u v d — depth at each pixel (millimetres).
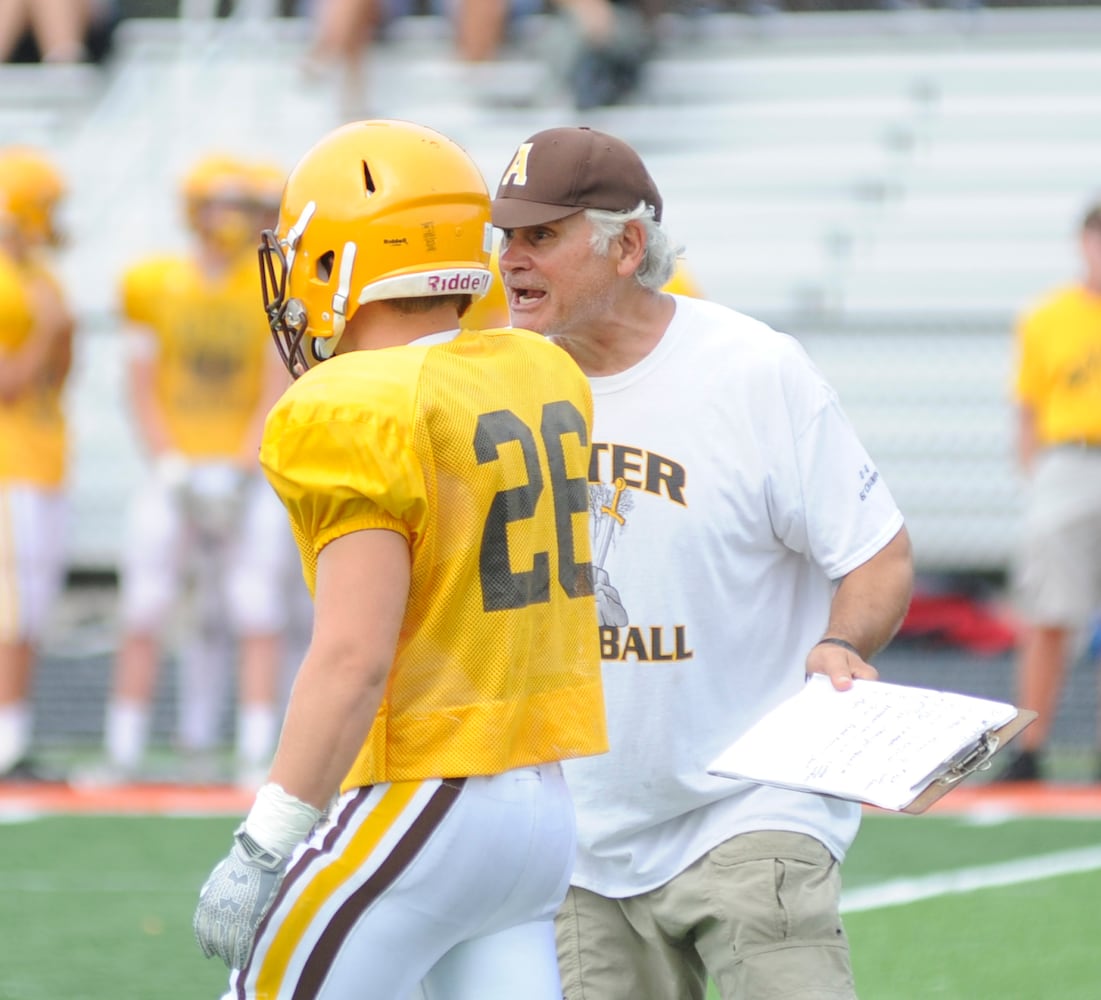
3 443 28875
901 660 36938
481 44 48656
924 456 44344
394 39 49844
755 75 49188
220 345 29266
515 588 10219
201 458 29422
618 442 12219
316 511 9742
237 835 9727
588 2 48250
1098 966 20125
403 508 9734
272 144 48656
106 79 50875
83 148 49719
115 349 46719
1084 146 47781
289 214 10539
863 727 10836
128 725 30156
